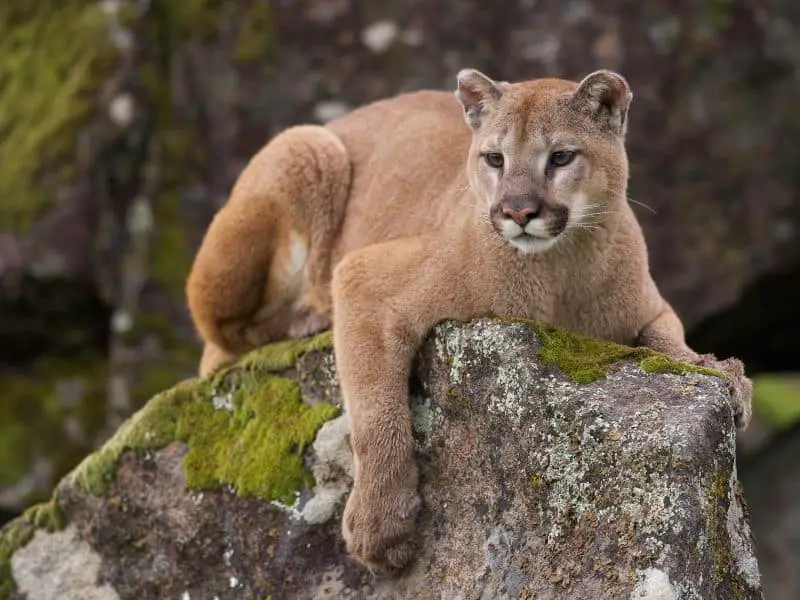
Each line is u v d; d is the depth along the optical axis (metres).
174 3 16.72
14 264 16.30
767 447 15.88
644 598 7.22
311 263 11.22
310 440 9.69
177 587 10.15
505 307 9.38
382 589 9.06
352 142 11.41
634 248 9.66
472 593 8.34
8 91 17.34
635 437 7.68
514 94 9.59
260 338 11.41
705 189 15.84
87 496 10.57
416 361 9.37
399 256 9.62
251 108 16.41
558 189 9.24
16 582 10.83
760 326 16.34
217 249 10.98
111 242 16.48
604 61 16.00
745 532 7.79
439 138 10.74
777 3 16.25
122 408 15.95
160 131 16.44
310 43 16.53
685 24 16.08
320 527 9.51
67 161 16.61
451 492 8.87
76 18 17.42
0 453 16.44
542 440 8.12
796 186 15.97
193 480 10.10
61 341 16.98
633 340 9.87
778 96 16.11
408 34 16.45
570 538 7.81
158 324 16.05
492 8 16.47
